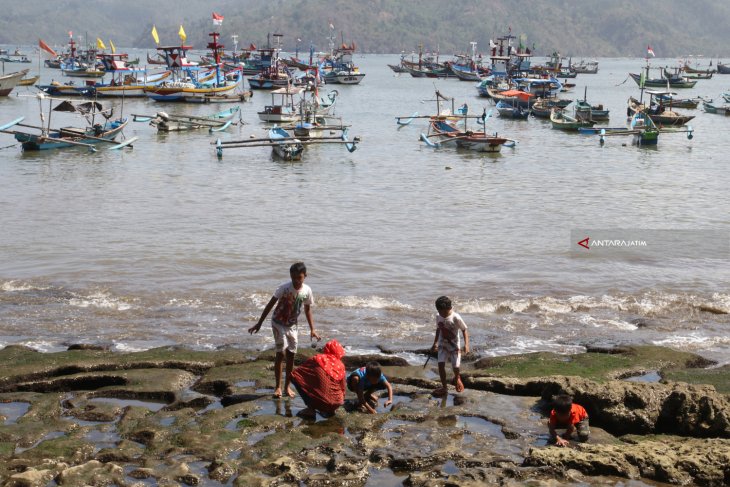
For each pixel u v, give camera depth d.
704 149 48.06
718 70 186.62
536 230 23.81
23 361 12.16
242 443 9.48
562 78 143.50
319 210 26.98
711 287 17.52
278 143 41.16
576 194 30.92
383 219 25.42
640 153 45.75
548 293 17.05
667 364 12.44
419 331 14.32
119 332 14.07
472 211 27.05
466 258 20.19
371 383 10.82
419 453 9.20
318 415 10.42
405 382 11.76
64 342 13.52
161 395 11.15
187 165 38.81
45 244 21.05
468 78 134.12
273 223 24.53
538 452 9.00
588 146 49.25
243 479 8.52
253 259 19.75
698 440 9.66
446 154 44.44
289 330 11.02
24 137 42.62
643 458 8.96
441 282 17.92
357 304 15.94
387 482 8.69
